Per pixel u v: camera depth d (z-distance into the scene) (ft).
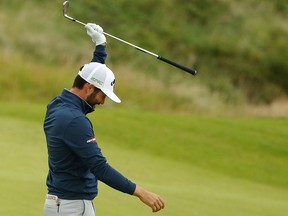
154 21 291.58
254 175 132.05
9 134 130.82
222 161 138.82
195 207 91.35
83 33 250.78
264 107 243.40
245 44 297.53
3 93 196.03
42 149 120.57
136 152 135.23
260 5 325.01
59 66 221.46
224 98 251.19
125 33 274.77
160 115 177.17
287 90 287.69
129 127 154.92
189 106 217.15
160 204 46.55
